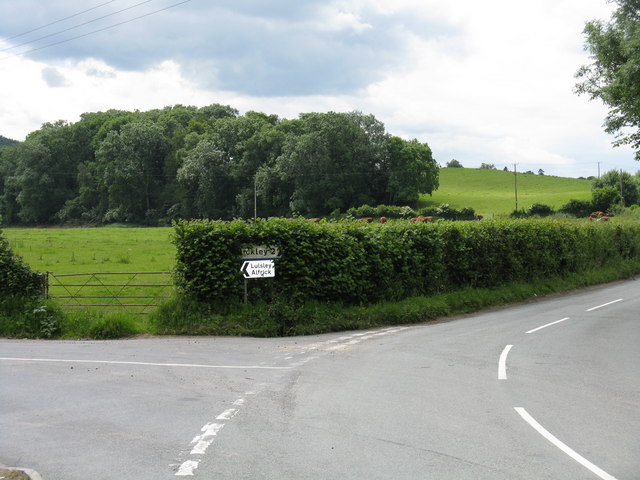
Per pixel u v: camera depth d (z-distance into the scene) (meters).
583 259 32.16
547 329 16.41
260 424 7.16
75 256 40.66
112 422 7.27
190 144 114.62
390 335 15.60
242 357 12.22
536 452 6.13
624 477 5.46
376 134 111.00
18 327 16.34
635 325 17.16
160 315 16.47
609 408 7.96
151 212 115.62
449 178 164.50
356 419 7.38
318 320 16.67
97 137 127.00
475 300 21.80
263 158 108.56
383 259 19.38
